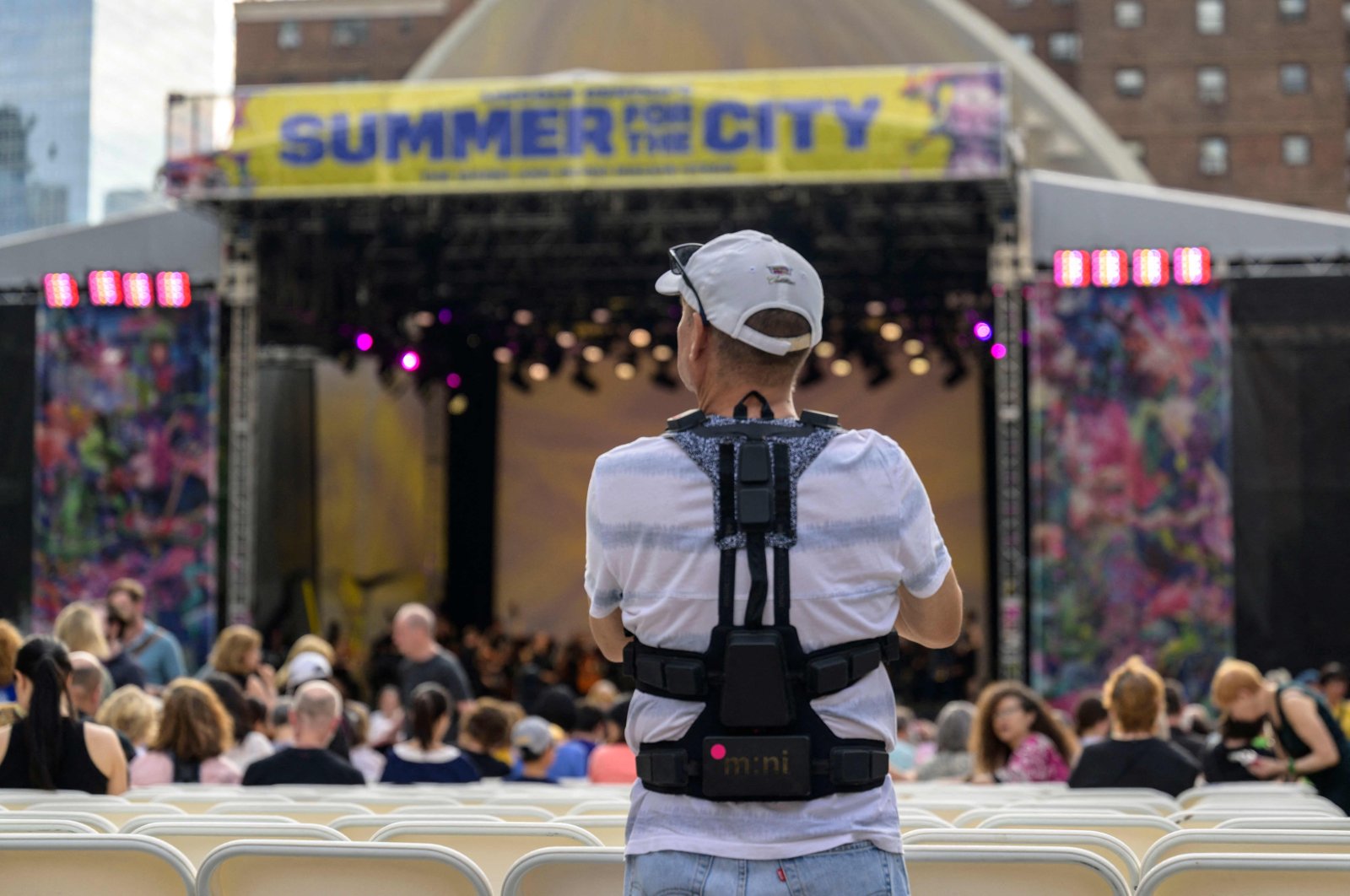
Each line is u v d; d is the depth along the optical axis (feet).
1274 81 188.85
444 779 20.79
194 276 52.49
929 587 6.61
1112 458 48.55
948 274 58.90
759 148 47.19
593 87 47.78
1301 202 187.93
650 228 54.49
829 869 6.15
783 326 6.63
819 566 6.34
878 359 68.33
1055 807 13.66
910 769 26.91
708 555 6.35
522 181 47.91
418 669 29.99
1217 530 48.08
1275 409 49.42
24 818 10.75
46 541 51.75
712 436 6.51
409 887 9.43
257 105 48.96
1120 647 48.16
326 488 66.85
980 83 46.26
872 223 53.06
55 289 52.13
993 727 22.88
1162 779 18.08
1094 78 191.52
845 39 91.71
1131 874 9.67
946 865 9.18
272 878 9.59
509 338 72.33
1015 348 49.85
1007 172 46.42
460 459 78.54
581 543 77.92
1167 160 189.88
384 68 208.33
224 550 53.42
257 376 61.77
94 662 19.90
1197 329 48.47
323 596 66.54
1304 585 49.11
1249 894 8.72
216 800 14.32
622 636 6.83
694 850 6.17
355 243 54.29
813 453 6.46
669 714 6.31
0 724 15.74
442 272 60.49
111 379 51.96
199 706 19.61
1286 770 20.90
